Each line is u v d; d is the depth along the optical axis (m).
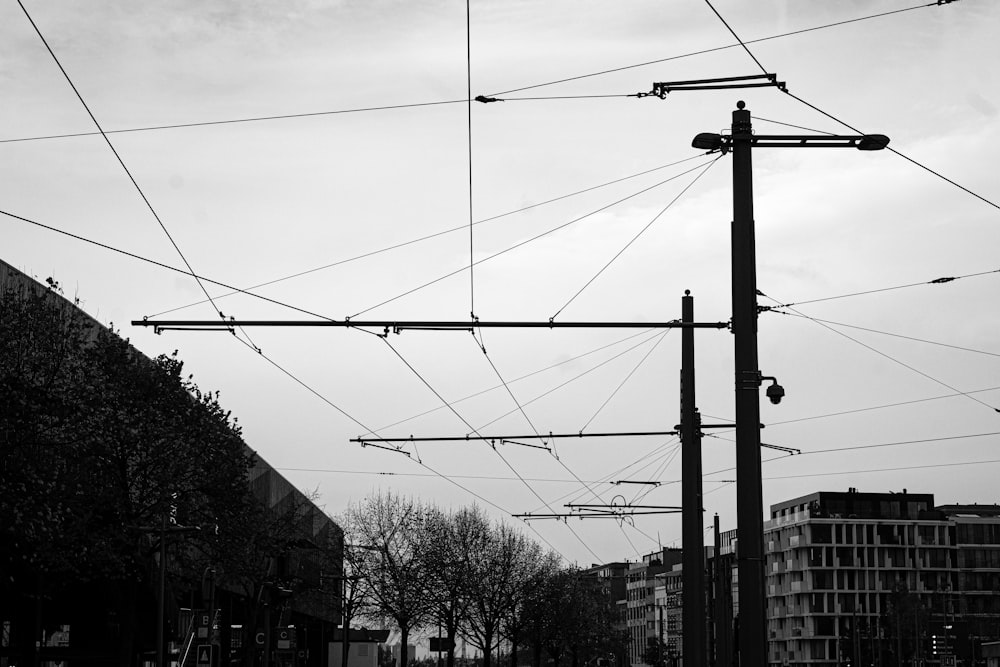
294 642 61.19
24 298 41.78
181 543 46.44
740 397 19.06
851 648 160.75
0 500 35.38
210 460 44.91
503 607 100.62
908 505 173.88
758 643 18.36
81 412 39.72
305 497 96.75
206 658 47.47
